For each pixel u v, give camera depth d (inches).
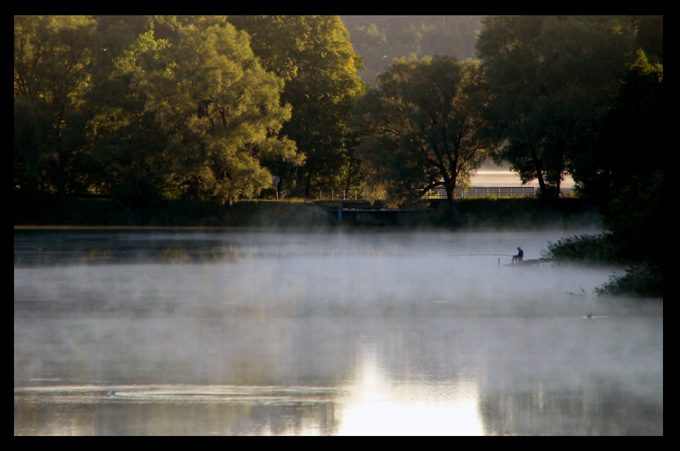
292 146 7263.8
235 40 7126.0
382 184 7057.1
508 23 6555.1
